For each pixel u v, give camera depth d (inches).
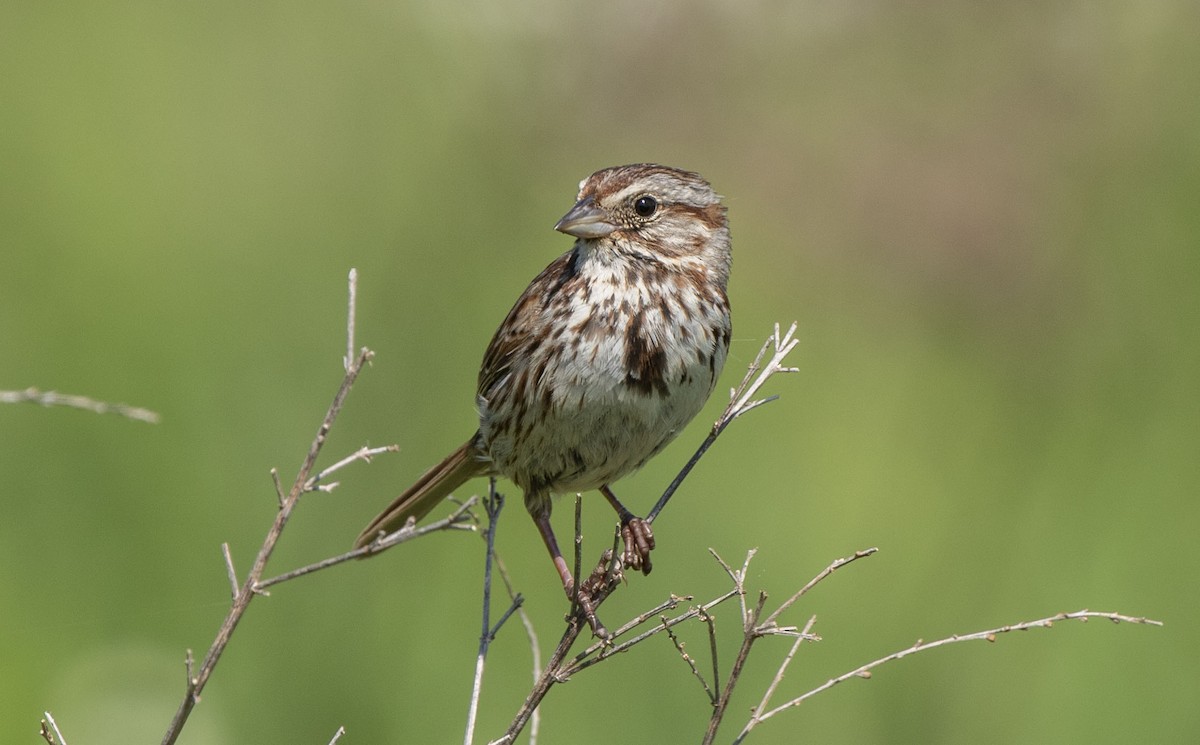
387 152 545.0
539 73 564.4
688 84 572.1
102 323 448.8
